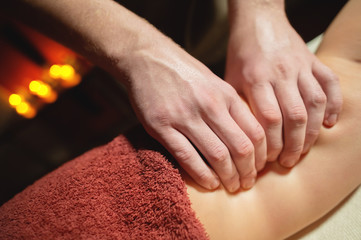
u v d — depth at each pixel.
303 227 0.38
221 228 0.34
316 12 0.91
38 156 1.46
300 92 0.37
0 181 1.41
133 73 0.39
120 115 1.42
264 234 0.35
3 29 1.24
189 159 0.33
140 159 0.34
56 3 0.44
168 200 0.29
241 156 0.33
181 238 0.28
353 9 0.44
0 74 1.33
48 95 1.37
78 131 1.48
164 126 0.34
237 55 0.45
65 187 0.34
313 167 0.37
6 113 1.38
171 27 0.88
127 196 0.31
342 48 0.41
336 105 0.37
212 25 0.87
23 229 0.30
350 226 0.38
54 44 1.31
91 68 1.28
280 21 0.45
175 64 0.37
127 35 0.41
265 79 0.38
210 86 0.35
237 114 0.35
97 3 0.44
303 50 0.40
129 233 0.29
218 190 0.36
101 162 0.36
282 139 0.36
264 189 0.37
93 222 0.30
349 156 0.36
